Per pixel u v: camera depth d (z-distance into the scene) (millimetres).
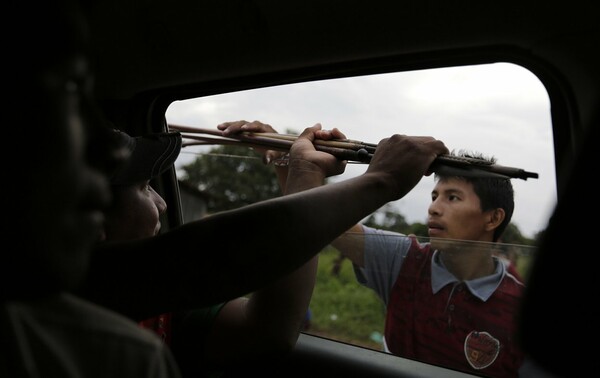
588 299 640
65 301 659
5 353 576
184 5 1876
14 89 534
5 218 539
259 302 1508
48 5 551
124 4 1931
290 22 1772
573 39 1419
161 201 1599
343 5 1638
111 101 2346
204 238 1021
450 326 1958
